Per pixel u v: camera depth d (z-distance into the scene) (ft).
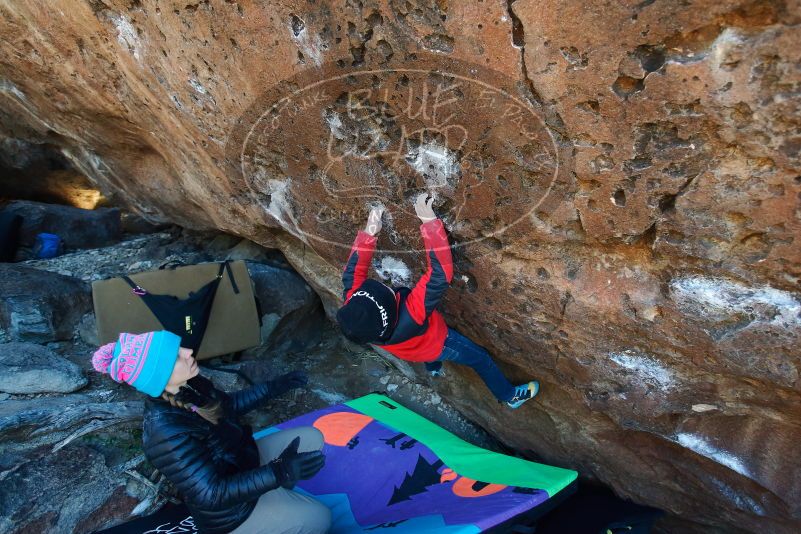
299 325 12.80
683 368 6.35
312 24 5.74
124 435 9.30
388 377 12.18
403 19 5.27
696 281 5.53
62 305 11.69
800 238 4.63
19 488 8.26
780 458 6.56
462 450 9.61
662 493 8.55
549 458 9.94
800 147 4.23
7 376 9.75
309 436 8.41
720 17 4.06
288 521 7.05
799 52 3.86
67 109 11.62
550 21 4.62
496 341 8.02
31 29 9.09
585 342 6.87
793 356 5.27
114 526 8.20
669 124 4.72
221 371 11.03
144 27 7.23
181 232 18.26
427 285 6.85
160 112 8.86
